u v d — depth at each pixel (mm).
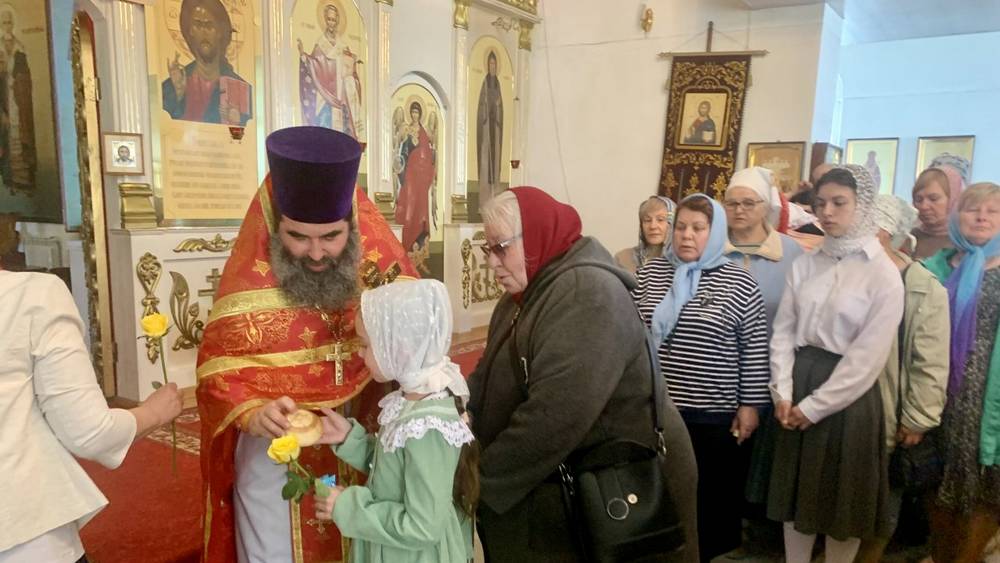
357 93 6020
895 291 2064
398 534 1308
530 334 1668
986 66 7133
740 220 2766
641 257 3838
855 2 6629
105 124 4434
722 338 2248
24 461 1239
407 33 6457
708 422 2270
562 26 8047
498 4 7477
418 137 6746
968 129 7293
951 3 6328
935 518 2348
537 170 8398
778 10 6770
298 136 1520
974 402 2182
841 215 2131
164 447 3639
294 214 1518
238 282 1629
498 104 7816
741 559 2713
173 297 4730
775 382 2230
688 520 1856
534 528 1640
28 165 4809
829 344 2162
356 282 1691
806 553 2365
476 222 7719
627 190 7816
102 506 1361
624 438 1649
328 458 1748
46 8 4590
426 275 7039
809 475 2168
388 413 1399
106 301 4543
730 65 7031
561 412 1544
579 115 8039
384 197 6328
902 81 7723
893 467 2297
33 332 1247
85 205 4438
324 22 5664
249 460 1674
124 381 4621
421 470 1314
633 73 7652
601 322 1572
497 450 1615
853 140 8070
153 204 4637
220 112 5023
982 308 2207
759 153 6934
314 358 1646
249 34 5168
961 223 2291
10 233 1377
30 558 1256
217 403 1556
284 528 1677
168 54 4664
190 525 2807
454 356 6172
